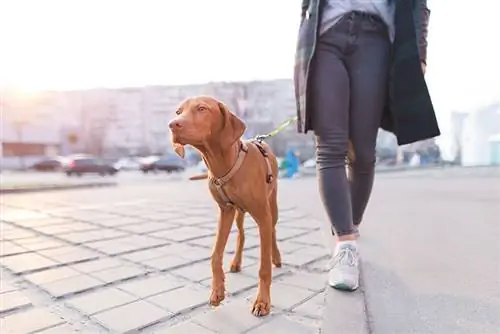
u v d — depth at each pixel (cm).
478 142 2778
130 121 4734
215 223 420
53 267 249
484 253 250
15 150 3378
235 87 4481
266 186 177
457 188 795
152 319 167
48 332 156
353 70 204
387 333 143
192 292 200
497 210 454
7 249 300
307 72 202
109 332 156
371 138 211
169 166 2545
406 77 203
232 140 161
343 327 149
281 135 3525
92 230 383
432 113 203
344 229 200
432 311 160
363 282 198
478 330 143
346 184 204
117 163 2975
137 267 247
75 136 3934
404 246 274
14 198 789
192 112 155
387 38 208
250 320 163
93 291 204
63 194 891
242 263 249
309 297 187
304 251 278
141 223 425
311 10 205
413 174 1609
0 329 159
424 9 204
